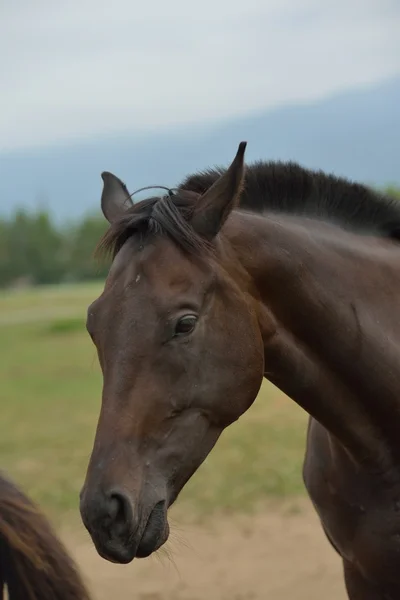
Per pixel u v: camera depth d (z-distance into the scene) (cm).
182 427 312
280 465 1035
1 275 7356
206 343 315
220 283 321
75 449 1186
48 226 7600
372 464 367
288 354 352
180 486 318
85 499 291
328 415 364
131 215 327
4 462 1117
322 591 671
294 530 812
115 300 310
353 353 358
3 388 1789
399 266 388
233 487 948
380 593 382
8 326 3089
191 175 371
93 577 721
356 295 364
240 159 319
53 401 1612
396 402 362
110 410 301
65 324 2978
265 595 670
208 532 815
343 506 380
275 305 349
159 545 303
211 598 668
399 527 361
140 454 301
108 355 307
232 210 341
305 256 356
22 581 226
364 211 395
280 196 380
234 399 322
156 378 305
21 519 229
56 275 7462
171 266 313
